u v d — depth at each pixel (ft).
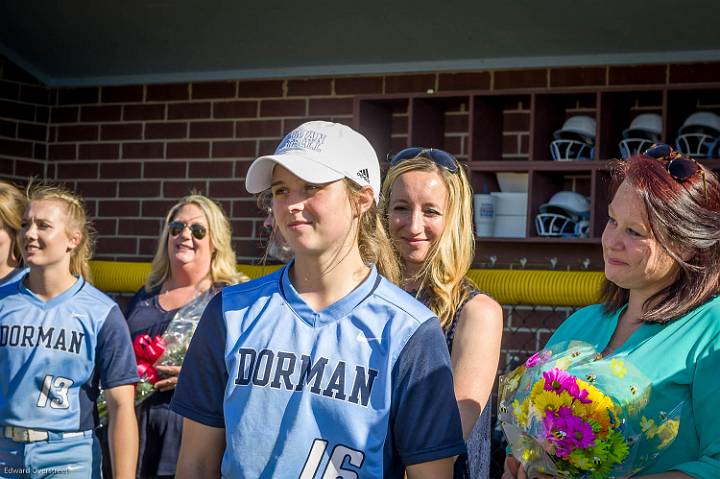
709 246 6.41
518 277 13.88
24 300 10.09
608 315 7.14
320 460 5.82
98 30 17.62
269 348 6.01
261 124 18.52
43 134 19.97
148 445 11.18
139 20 16.99
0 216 11.02
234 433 5.94
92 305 10.13
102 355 10.05
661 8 14.49
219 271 12.30
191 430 6.29
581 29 15.47
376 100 17.08
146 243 19.22
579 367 6.49
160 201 19.16
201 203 12.34
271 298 6.20
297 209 6.01
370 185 6.28
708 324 6.39
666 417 6.29
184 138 19.06
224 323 6.20
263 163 6.09
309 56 17.67
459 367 7.67
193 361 6.28
